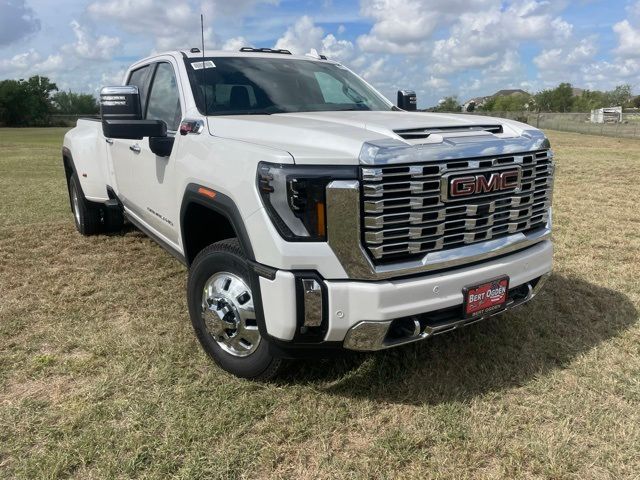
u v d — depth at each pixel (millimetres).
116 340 3643
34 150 22938
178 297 4445
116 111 3443
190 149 3365
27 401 2941
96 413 2830
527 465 2484
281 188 2529
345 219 2496
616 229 6723
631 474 2420
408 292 2584
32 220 7379
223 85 3822
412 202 2557
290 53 4793
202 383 3115
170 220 3842
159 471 2416
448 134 2822
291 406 2904
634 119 49469
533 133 3105
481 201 2809
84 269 5160
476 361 3377
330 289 2553
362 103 4320
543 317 4016
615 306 4223
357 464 2490
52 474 2379
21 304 4281
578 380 3174
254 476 2418
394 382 3143
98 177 5566
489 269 2854
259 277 2674
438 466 2471
